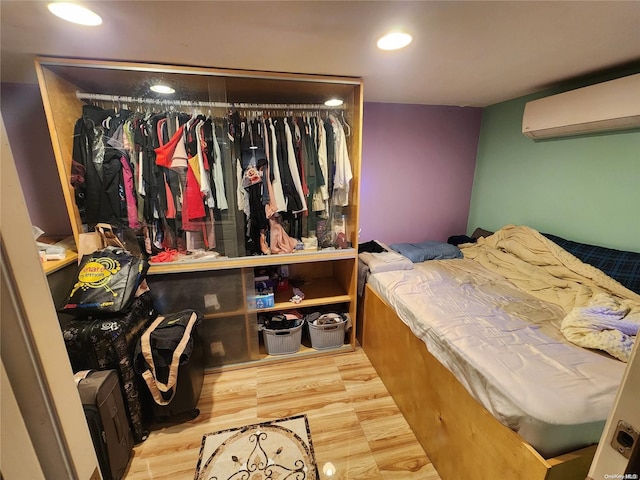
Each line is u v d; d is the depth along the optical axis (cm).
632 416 40
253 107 198
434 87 212
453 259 255
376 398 189
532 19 116
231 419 174
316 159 207
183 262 191
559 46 142
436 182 293
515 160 253
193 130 182
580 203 206
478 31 126
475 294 181
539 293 180
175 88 186
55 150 162
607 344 119
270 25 119
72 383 44
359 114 198
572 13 112
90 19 113
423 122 273
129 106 186
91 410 124
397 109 264
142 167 177
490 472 108
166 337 159
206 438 162
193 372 175
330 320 235
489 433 108
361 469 145
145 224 188
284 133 197
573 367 112
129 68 159
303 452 153
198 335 197
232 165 194
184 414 173
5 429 34
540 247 214
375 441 159
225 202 195
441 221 306
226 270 202
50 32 123
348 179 212
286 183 200
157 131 177
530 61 162
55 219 212
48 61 150
